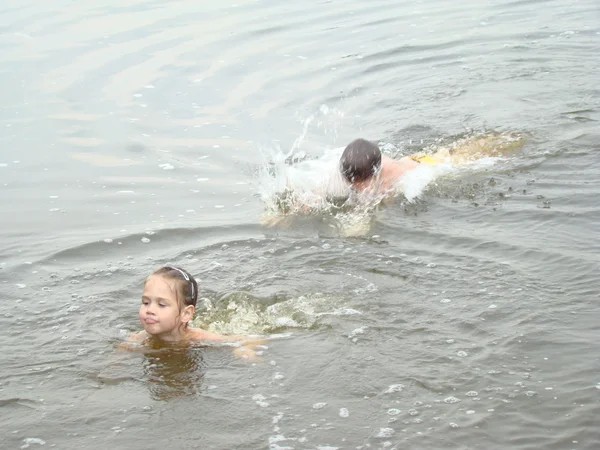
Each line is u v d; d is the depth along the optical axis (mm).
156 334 3734
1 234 4621
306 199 4805
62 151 5477
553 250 4129
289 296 3971
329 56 6910
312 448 3201
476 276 4004
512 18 7719
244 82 6383
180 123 5777
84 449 3242
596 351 3531
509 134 5312
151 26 7730
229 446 3227
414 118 5703
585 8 7855
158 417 3355
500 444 3188
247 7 8336
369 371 3506
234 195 4949
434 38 7262
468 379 3445
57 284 4148
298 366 3551
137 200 4926
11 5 8453
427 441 3209
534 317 3719
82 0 8617
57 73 6582
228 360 3605
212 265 4238
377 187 4832
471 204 4637
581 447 3168
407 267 4121
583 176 4809
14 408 3420
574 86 5977
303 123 5730
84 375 3570
